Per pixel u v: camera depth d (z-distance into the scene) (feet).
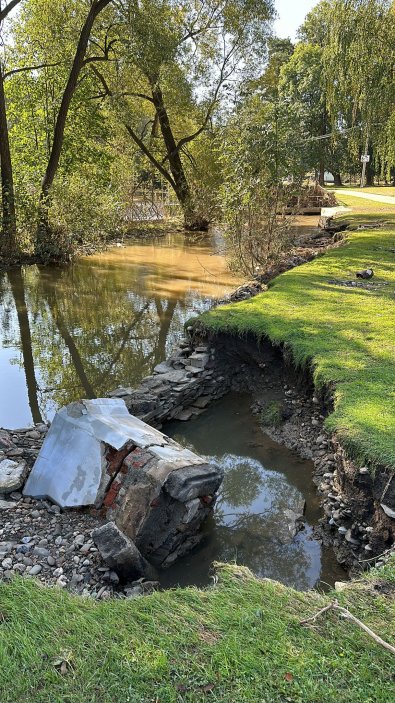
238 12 61.67
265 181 35.88
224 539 13.50
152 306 34.68
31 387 23.36
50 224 49.06
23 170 55.98
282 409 19.36
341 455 13.55
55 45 51.83
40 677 7.06
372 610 8.33
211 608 8.37
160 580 11.75
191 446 18.38
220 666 7.14
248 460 17.37
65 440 13.70
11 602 8.62
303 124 38.60
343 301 25.13
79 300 36.37
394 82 42.78
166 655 7.36
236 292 31.94
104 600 9.03
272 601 8.52
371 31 42.11
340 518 13.12
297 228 59.62
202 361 21.79
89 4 50.85
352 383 16.14
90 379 24.12
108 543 10.89
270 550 13.04
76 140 60.29
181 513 11.97
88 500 12.62
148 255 53.26
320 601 8.57
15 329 30.78
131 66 55.62
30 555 11.22
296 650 7.40
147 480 11.92
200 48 63.36
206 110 67.21
